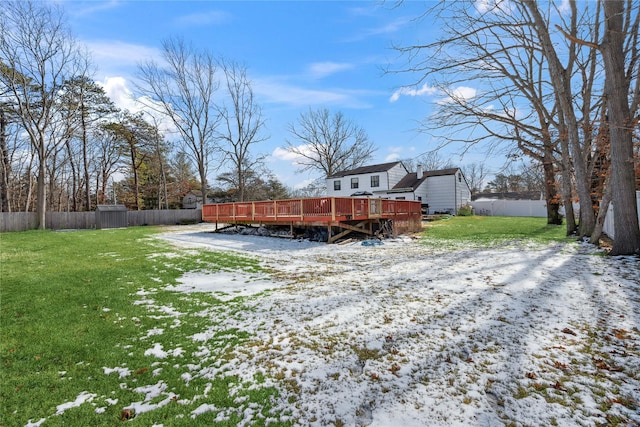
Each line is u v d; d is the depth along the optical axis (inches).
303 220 440.5
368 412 80.2
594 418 75.2
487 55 339.0
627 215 249.6
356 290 183.9
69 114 754.2
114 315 151.0
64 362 107.3
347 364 103.0
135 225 857.5
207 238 500.4
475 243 361.7
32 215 690.8
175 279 222.4
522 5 320.5
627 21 296.2
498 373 95.0
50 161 1076.5
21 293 186.5
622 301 151.0
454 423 75.1
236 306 161.3
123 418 79.1
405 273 223.1
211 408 82.7
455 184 981.2
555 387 87.4
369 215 445.7
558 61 333.1
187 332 130.6
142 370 101.8
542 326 126.2
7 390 90.9
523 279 195.3
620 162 250.7
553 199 581.0
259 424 76.2
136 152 1153.4
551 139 436.8
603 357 102.2
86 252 348.8
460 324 130.4
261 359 107.5
